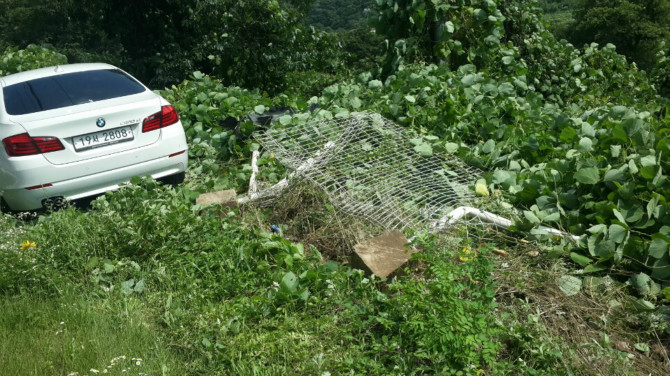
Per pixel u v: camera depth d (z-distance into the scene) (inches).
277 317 152.8
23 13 1696.6
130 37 820.0
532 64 418.9
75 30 1704.0
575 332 145.6
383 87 325.4
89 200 247.6
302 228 205.8
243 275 170.9
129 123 237.1
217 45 658.8
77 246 187.3
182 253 184.9
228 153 296.4
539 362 132.9
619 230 166.1
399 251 169.6
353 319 145.6
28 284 175.6
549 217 183.8
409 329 135.2
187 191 228.2
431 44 369.4
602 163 194.7
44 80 251.6
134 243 188.1
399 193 205.5
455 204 200.4
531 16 438.6
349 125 246.1
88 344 144.2
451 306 134.6
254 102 328.8
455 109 266.1
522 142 239.3
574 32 2284.7
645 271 166.4
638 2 2180.1
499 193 206.1
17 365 137.2
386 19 364.8
